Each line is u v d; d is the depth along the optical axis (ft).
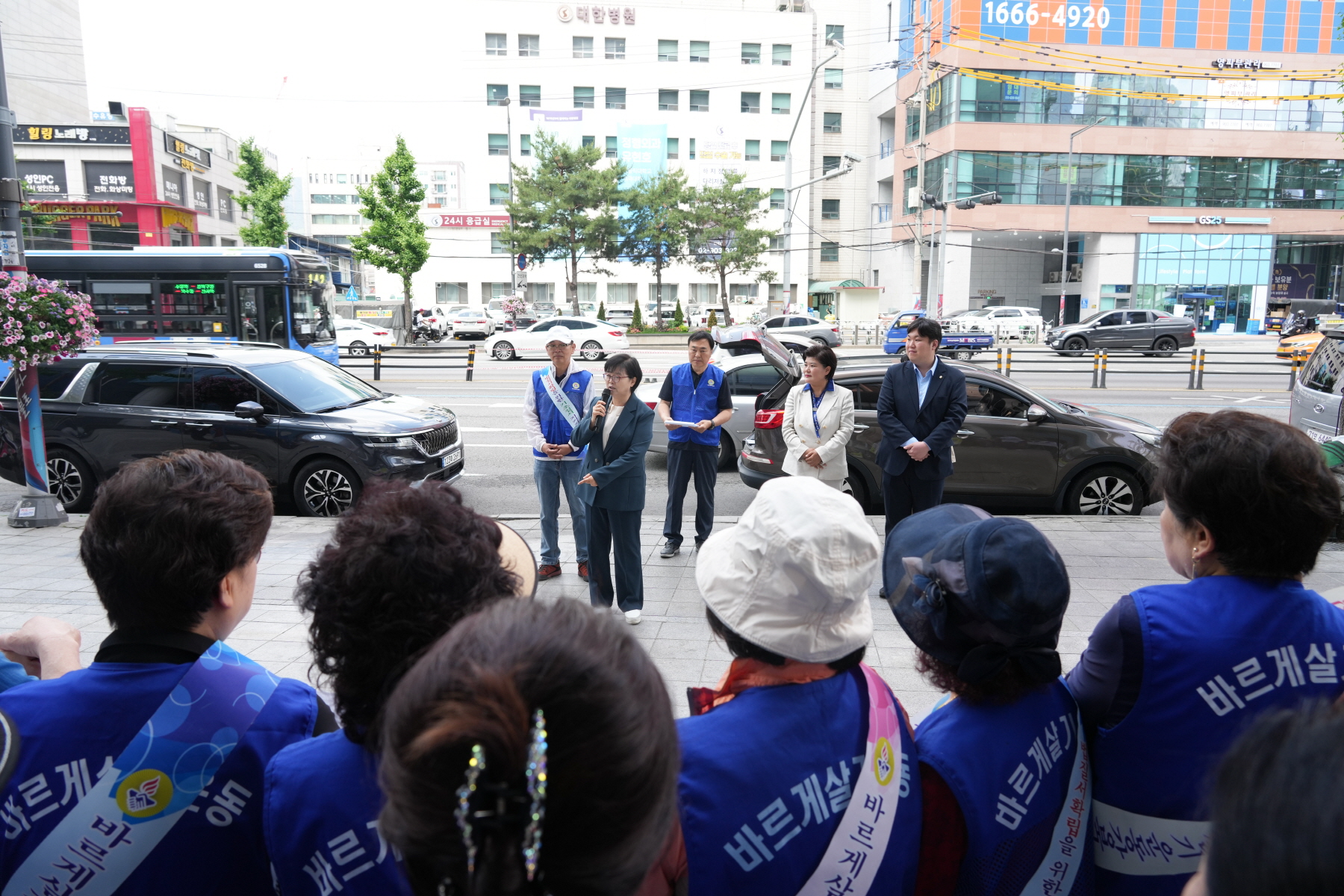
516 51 164.66
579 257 139.13
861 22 176.24
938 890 4.44
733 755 4.12
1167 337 94.22
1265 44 142.10
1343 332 24.58
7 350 22.65
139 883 4.49
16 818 4.41
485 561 4.42
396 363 79.46
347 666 4.12
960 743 4.57
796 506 4.48
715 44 166.91
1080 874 4.79
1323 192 148.77
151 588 4.59
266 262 49.62
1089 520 23.81
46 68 136.56
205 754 4.59
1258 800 1.88
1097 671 4.98
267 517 5.06
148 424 26.81
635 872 2.53
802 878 4.03
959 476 25.32
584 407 19.72
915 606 4.75
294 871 4.10
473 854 2.25
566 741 2.40
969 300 153.79
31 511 24.21
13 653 6.16
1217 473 4.80
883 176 173.37
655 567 20.25
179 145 119.34
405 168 110.32
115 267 49.37
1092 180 145.89
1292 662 4.60
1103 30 139.64
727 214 136.05
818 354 18.16
